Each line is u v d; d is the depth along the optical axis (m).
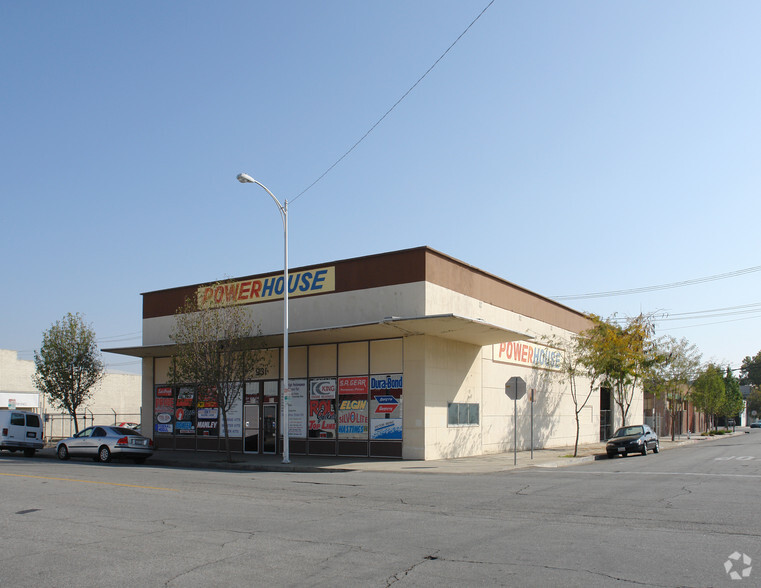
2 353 47.25
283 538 9.53
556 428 36.25
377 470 21.30
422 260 24.66
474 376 27.92
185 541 9.38
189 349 25.23
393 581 7.18
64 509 12.40
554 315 36.94
